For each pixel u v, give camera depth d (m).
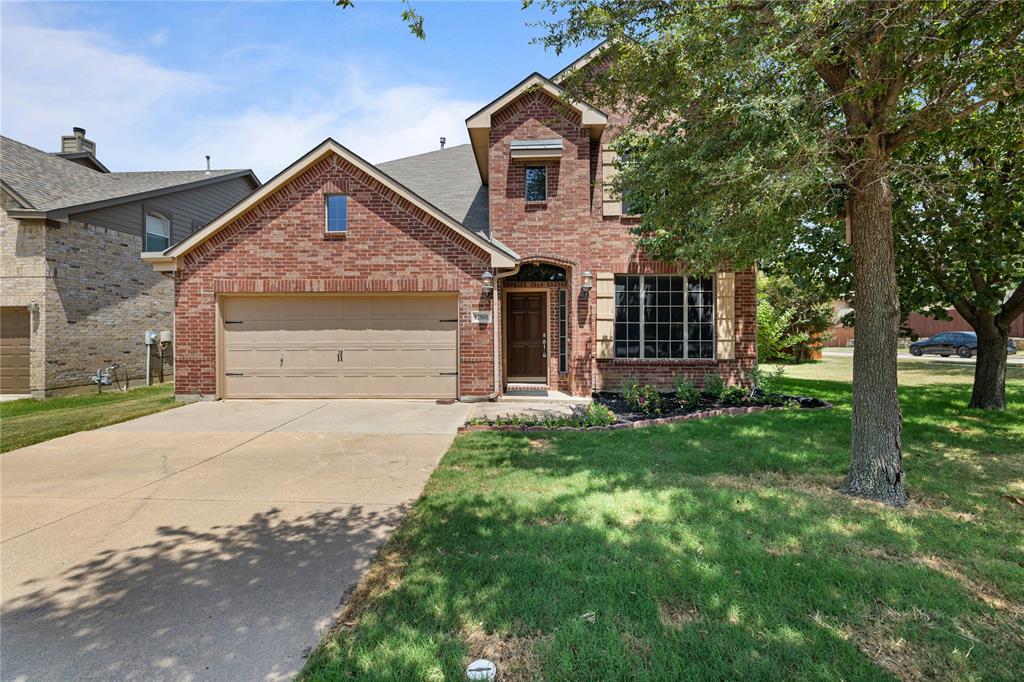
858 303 4.87
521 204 11.44
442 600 2.92
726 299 11.56
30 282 12.41
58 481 5.40
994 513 4.22
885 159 4.89
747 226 5.36
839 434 7.00
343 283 10.62
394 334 10.84
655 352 11.80
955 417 8.27
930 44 4.20
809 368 19.48
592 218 11.74
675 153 6.32
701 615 2.76
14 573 3.40
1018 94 4.46
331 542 3.82
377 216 10.60
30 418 9.06
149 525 4.20
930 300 9.25
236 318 10.86
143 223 15.44
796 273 10.62
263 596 3.08
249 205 10.49
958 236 7.75
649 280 11.82
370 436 7.48
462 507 4.39
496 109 11.38
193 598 3.07
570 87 6.47
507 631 2.63
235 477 5.52
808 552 3.47
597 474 5.29
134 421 8.64
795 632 2.59
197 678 2.38
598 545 3.56
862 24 4.23
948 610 2.79
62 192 13.96
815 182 4.53
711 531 3.79
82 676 2.40
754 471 5.40
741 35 4.89
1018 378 14.43
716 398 10.35
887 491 4.51
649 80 5.72
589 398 10.99
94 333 13.72
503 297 12.25
